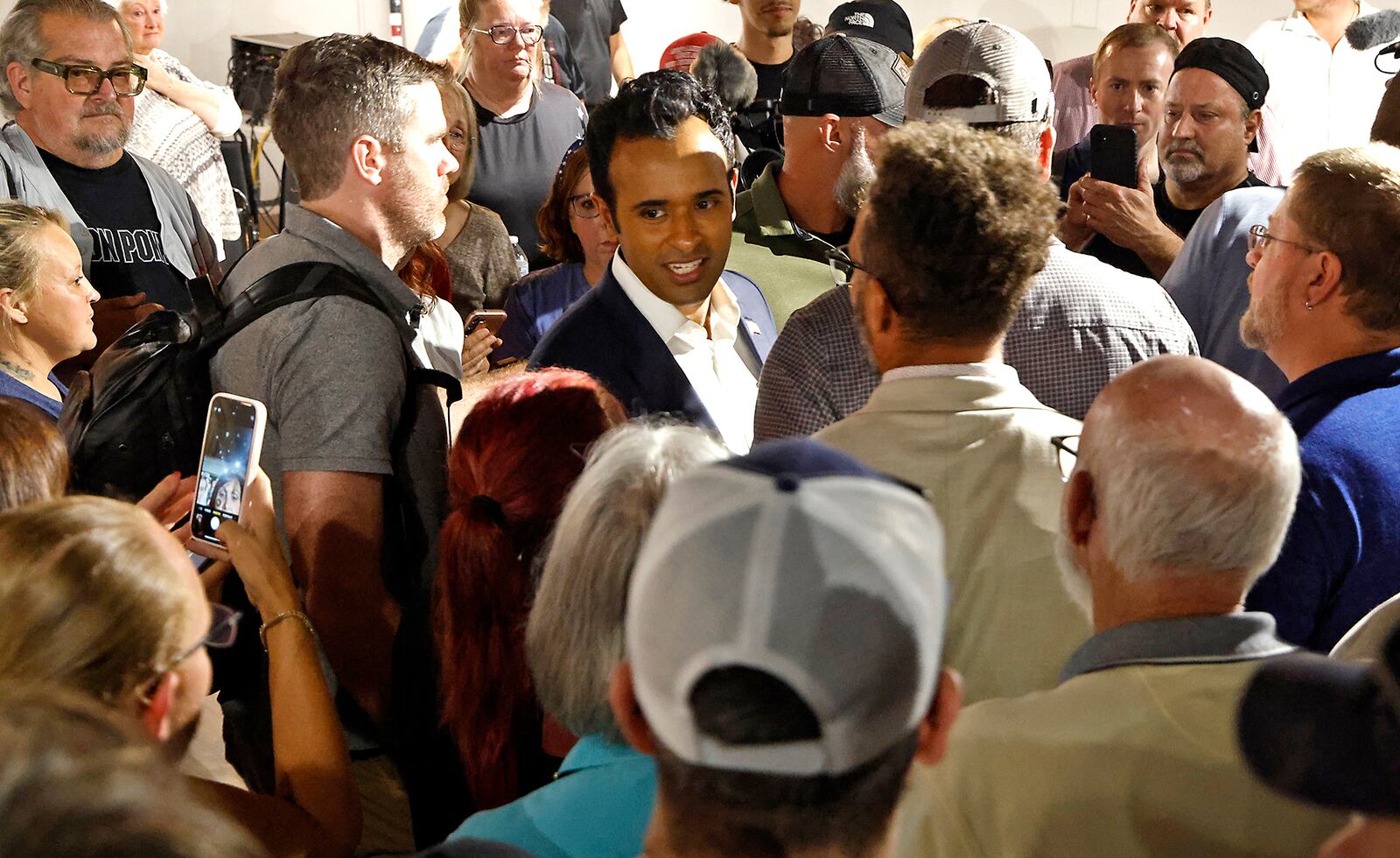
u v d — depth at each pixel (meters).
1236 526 0.94
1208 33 4.79
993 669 1.17
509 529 1.22
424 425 1.66
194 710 1.02
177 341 1.61
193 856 0.50
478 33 3.57
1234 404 0.98
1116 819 0.88
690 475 0.69
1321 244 1.45
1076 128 4.19
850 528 0.64
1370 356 1.43
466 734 1.24
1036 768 0.91
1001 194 1.17
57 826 0.48
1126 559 0.97
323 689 1.35
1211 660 0.92
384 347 1.58
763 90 4.32
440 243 3.10
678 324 1.71
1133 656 0.95
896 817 0.68
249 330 1.56
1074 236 2.54
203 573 1.52
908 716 0.65
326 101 1.59
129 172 2.98
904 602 0.63
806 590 0.62
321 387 1.53
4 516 0.98
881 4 3.21
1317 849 0.79
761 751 0.62
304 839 1.19
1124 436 0.98
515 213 3.71
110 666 0.93
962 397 1.20
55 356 2.07
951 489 1.18
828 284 2.19
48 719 0.54
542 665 0.99
